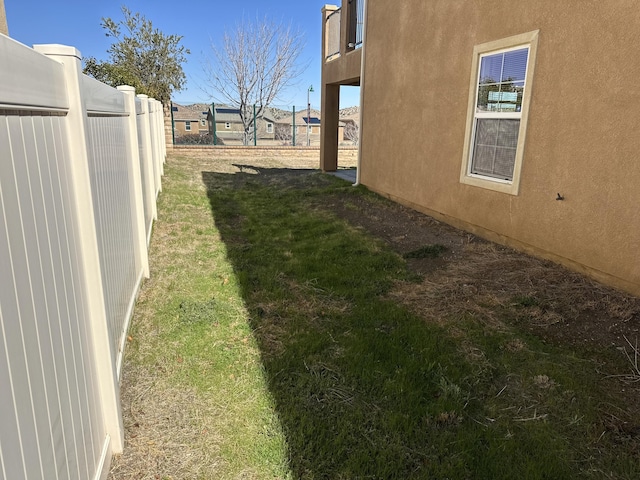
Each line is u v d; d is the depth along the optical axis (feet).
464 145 19.56
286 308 12.76
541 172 15.33
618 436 7.85
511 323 11.82
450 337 11.15
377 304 13.02
